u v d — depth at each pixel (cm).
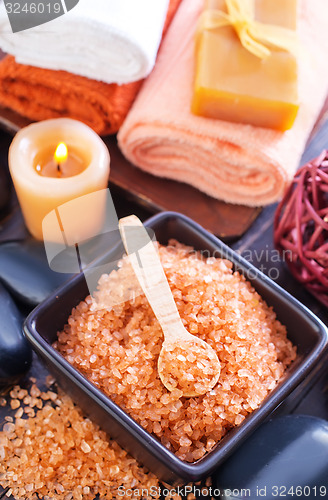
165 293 39
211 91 43
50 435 40
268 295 40
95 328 39
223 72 44
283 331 40
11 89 48
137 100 47
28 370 42
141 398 37
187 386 37
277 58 45
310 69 48
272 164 44
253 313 40
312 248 42
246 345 39
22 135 44
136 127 46
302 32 49
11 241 45
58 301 39
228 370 38
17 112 49
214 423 37
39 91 48
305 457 37
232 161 45
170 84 46
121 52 43
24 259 44
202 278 40
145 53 43
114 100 46
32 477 39
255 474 37
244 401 37
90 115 48
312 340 39
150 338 39
